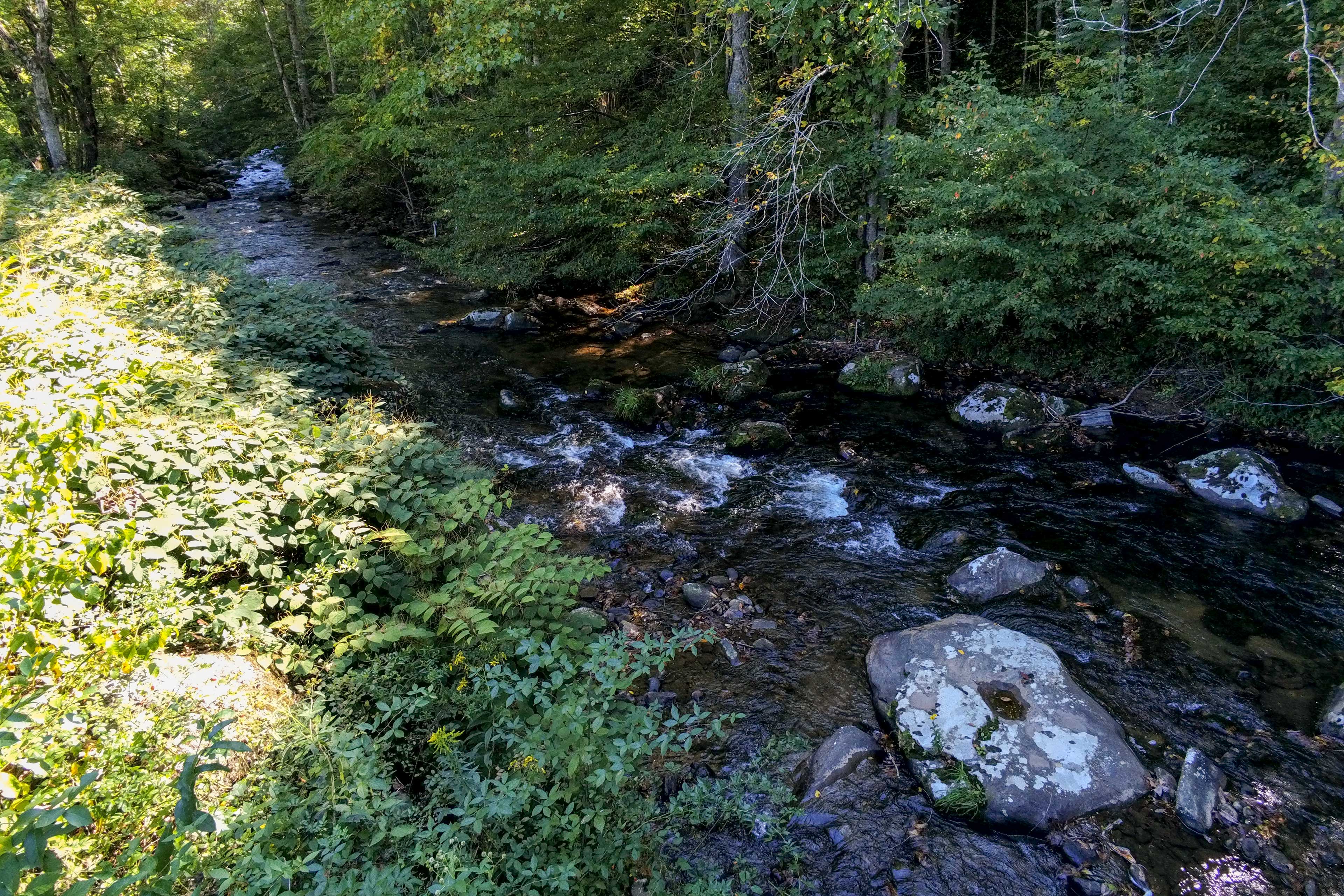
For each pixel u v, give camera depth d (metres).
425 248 17.92
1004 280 10.07
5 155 20.31
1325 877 3.66
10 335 4.05
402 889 2.44
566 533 6.95
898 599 5.98
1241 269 7.91
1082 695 4.56
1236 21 9.95
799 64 12.01
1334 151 7.56
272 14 29.77
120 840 2.47
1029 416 9.01
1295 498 7.18
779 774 4.29
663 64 14.52
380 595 4.63
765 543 6.86
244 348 7.30
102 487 3.72
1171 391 9.43
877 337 12.41
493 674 3.35
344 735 3.02
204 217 22.91
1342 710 4.61
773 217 12.35
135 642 2.90
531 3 12.12
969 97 10.09
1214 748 4.50
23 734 2.49
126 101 26.36
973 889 3.62
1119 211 9.35
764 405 10.16
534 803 3.03
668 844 3.68
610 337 13.09
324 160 20.77
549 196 13.53
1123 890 3.58
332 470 4.97
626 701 4.66
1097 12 11.03
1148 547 6.71
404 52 13.98
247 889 2.29
